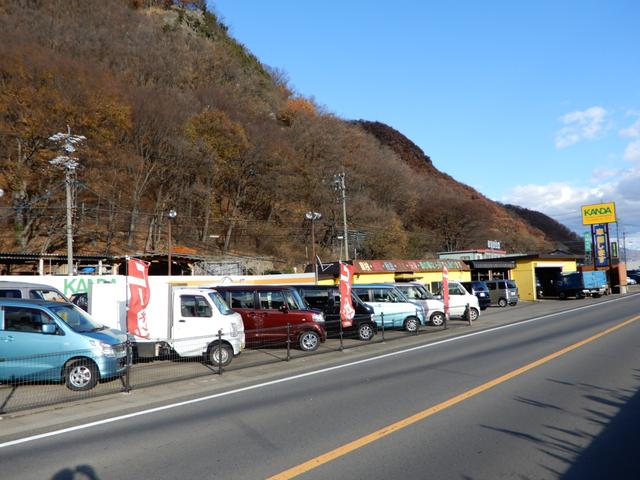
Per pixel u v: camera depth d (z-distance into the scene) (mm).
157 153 46156
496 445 5734
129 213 44156
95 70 43312
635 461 5188
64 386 10023
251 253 53969
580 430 6254
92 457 5762
